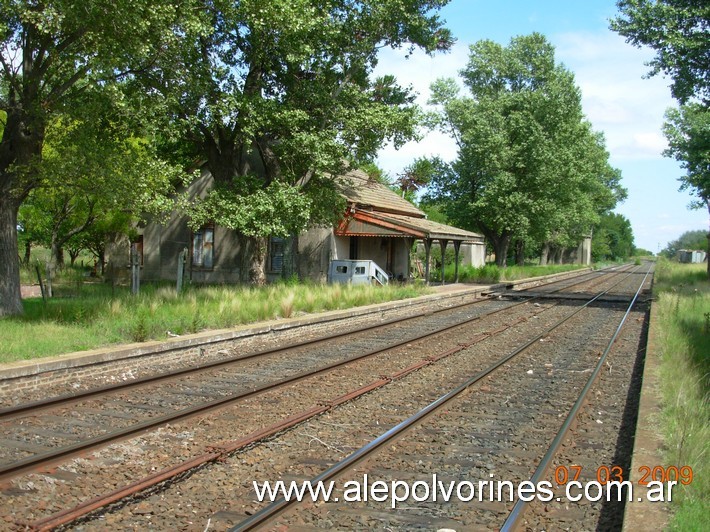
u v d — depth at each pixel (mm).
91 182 13398
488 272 38562
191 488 5508
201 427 7371
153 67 15195
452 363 11820
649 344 13203
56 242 25500
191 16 14508
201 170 28844
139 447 6598
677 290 27859
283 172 23078
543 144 39844
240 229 20781
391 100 24688
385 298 22203
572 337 15750
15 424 7406
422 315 20094
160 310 14508
